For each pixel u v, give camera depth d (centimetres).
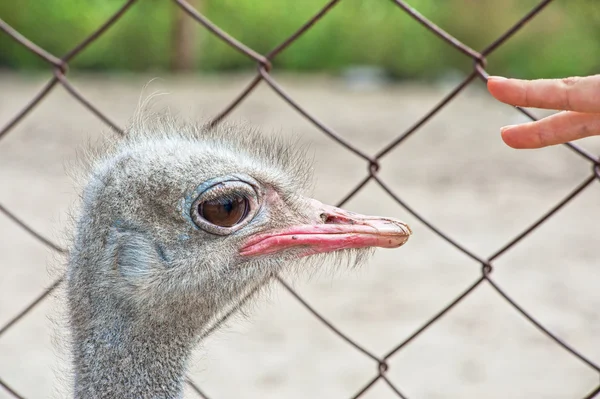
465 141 1678
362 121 1870
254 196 330
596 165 361
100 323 323
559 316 818
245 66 2955
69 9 2789
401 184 1348
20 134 1634
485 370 709
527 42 2614
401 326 799
